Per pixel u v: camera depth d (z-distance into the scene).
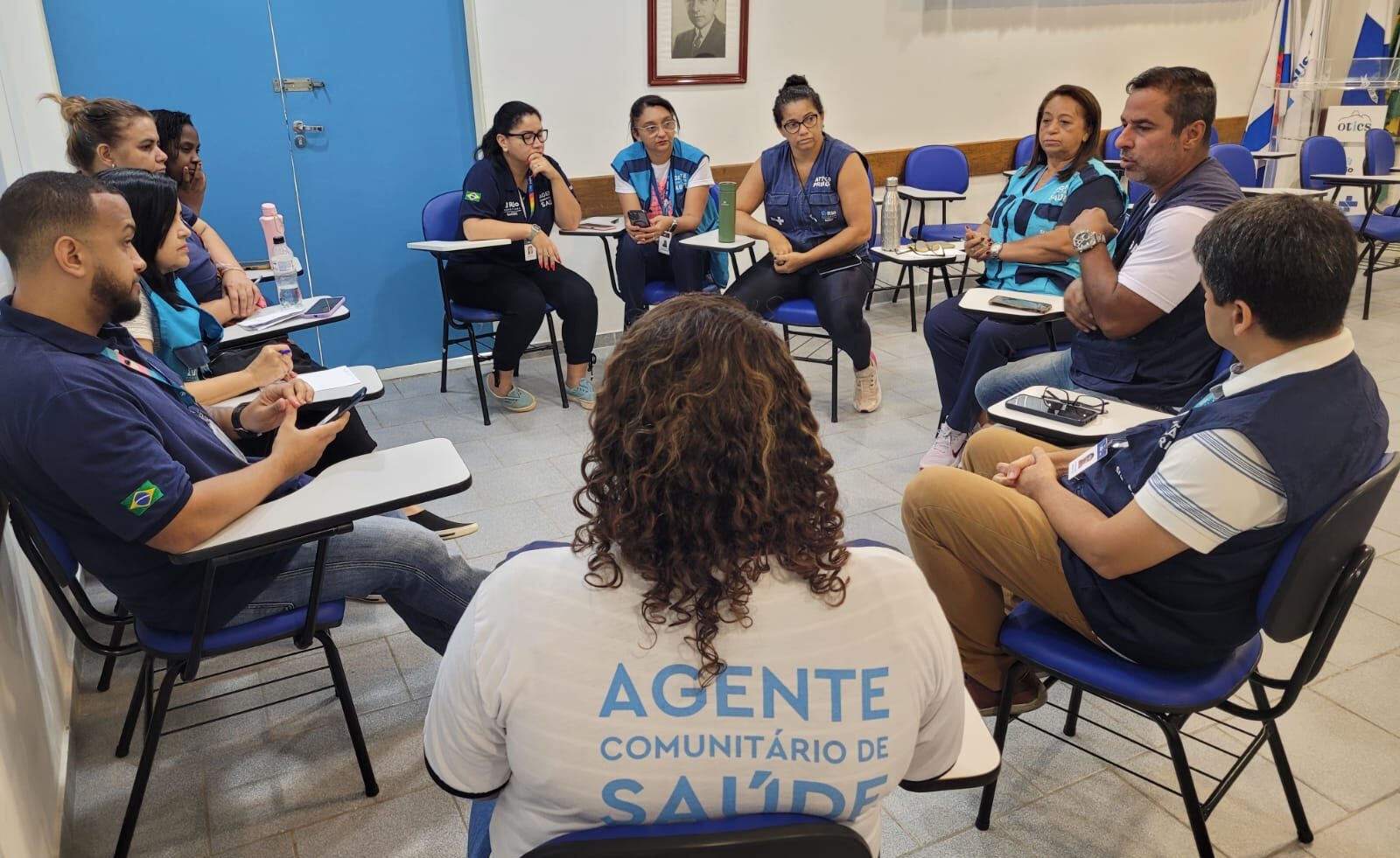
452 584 1.72
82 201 1.29
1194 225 1.98
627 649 0.72
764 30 4.36
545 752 0.72
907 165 4.74
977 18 4.86
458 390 3.91
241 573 1.51
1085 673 1.38
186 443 1.46
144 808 1.67
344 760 1.79
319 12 3.52
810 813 0.75
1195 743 1.81
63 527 1.37
